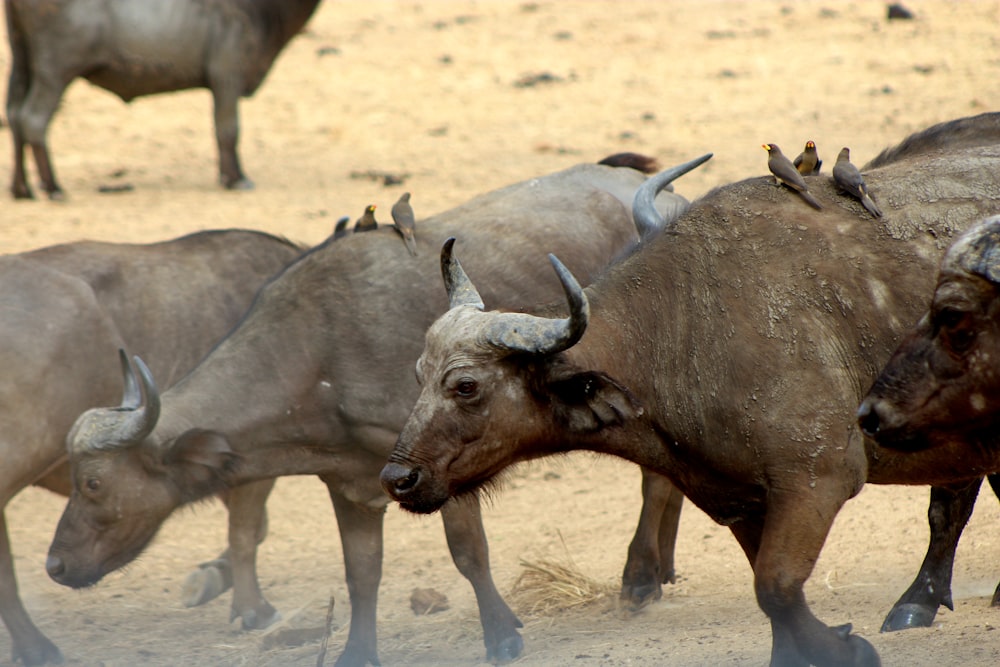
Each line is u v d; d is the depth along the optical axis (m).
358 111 80.81
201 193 64.12
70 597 34.31
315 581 35.16
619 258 22.36
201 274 32.56
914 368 19.02
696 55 90.12
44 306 29.72
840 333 20.70
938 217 21.09
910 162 22.59
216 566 33.78
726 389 20.66
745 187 22.09
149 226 57.41
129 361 30.23
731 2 106.38
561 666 25.17
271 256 33.88
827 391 20.41
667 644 25.78
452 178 65.50
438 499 20.66
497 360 20.44
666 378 21.25
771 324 20.59
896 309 20.69
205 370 27.72
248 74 65.12
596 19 102.94
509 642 27.31
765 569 20.41
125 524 27.08
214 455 26.89
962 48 85.75
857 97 76.56
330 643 30.23
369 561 28.33
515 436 20.81
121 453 26.83
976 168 21.64
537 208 30.27
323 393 27.47
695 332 21.02
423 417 20.52
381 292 27.67
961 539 30.83
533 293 28.89
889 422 19.20
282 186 65.31
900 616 25.03
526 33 99.19
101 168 69.94
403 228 28.36
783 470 20.42
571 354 20.62
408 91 84.88
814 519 20.31
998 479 24.73
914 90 77.00
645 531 29.61
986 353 18.52
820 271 20.81
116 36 61.78
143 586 35.22
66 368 29.66
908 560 30.28
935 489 25.11
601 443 21.48
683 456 21.62
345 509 28.44
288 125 78.50
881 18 96.81
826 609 27.23
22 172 61.88
